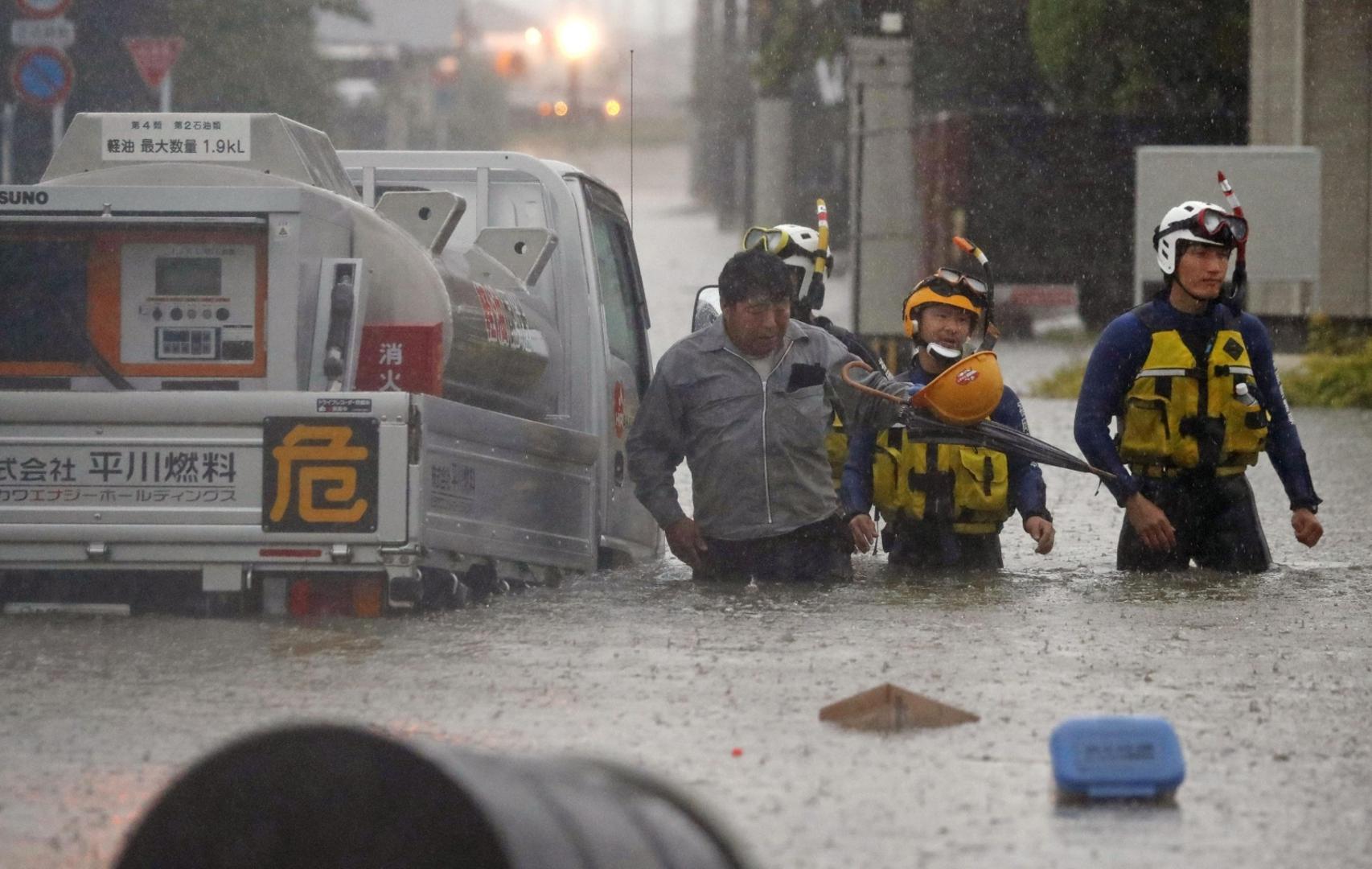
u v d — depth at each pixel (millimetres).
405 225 21031
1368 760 13594
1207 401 23781
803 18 130500
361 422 18953
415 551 19016
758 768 13109
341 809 8258
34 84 56188
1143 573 23969
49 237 19891
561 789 8320
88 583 20016
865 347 25750
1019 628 19125
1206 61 87250
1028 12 99125
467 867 7863
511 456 21406
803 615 19938
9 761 13203
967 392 22938
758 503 22766
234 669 16516
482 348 21562
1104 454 23734
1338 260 72125
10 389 19969
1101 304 85188
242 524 19047
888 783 12758
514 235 23859
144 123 20922
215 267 19828
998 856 11156
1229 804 12352
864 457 23719
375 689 15641
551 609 20312
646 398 23297
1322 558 25906
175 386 19812
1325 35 72000
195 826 8438
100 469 19156
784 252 25359
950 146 84625
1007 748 13766
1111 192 84312
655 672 16469
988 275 24016
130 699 15219
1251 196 68250
